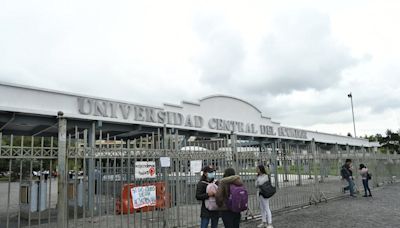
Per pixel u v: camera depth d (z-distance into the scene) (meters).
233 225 6.38
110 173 8.40
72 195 8.30
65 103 12.88
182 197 8.86
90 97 13.66
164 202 8.26
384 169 22.53
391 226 8.64
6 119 11.88
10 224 9.41
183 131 18.28
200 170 9.11
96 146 7.44
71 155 6.41
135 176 7.53
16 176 6.84
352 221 9.45
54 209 9.84
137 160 7.89
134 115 15.27
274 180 11.61
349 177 15.55
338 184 16.02
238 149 11.10
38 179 6.48
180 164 8.80
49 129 15.38
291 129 26.78
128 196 7.45
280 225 9.12
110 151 7.28
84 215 6.52
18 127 14.73
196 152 9.18
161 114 16.56
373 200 13.95
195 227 8.63
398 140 65.81
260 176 9.07
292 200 12.23
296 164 12.88
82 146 6.76
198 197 7.06
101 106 13.98
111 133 17.75
